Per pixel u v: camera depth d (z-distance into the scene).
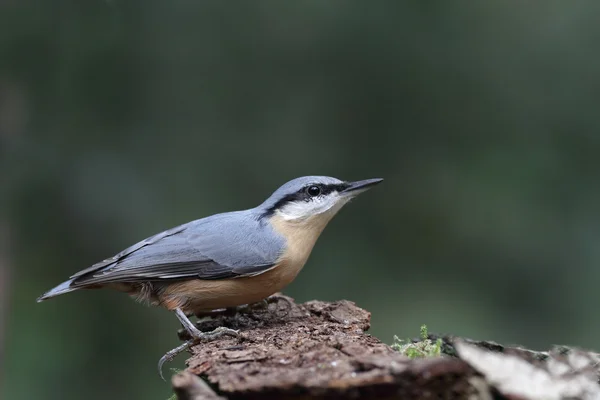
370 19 12.94
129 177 12.25
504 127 13.30
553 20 13.16
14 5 11.79
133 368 12.18
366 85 13.13
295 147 13.13
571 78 13.15
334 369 4.93
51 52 12.12
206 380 5.29
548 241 12.73
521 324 12.56
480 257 12.98
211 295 7.73
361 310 7.57
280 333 6.65
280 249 7.79
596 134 13.04
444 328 12.23
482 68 13.16
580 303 12.49
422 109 13.27
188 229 7.99
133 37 12.62
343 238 13.13
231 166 12.96
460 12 13.13
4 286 11.70
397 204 13.16
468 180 13.10
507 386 4.55
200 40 12.89
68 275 12.25
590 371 5.16
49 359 11.91
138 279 7.63
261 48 13.04
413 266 13.10
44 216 12.10
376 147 13.25
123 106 12.65
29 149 12.07
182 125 12.92
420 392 4.66
